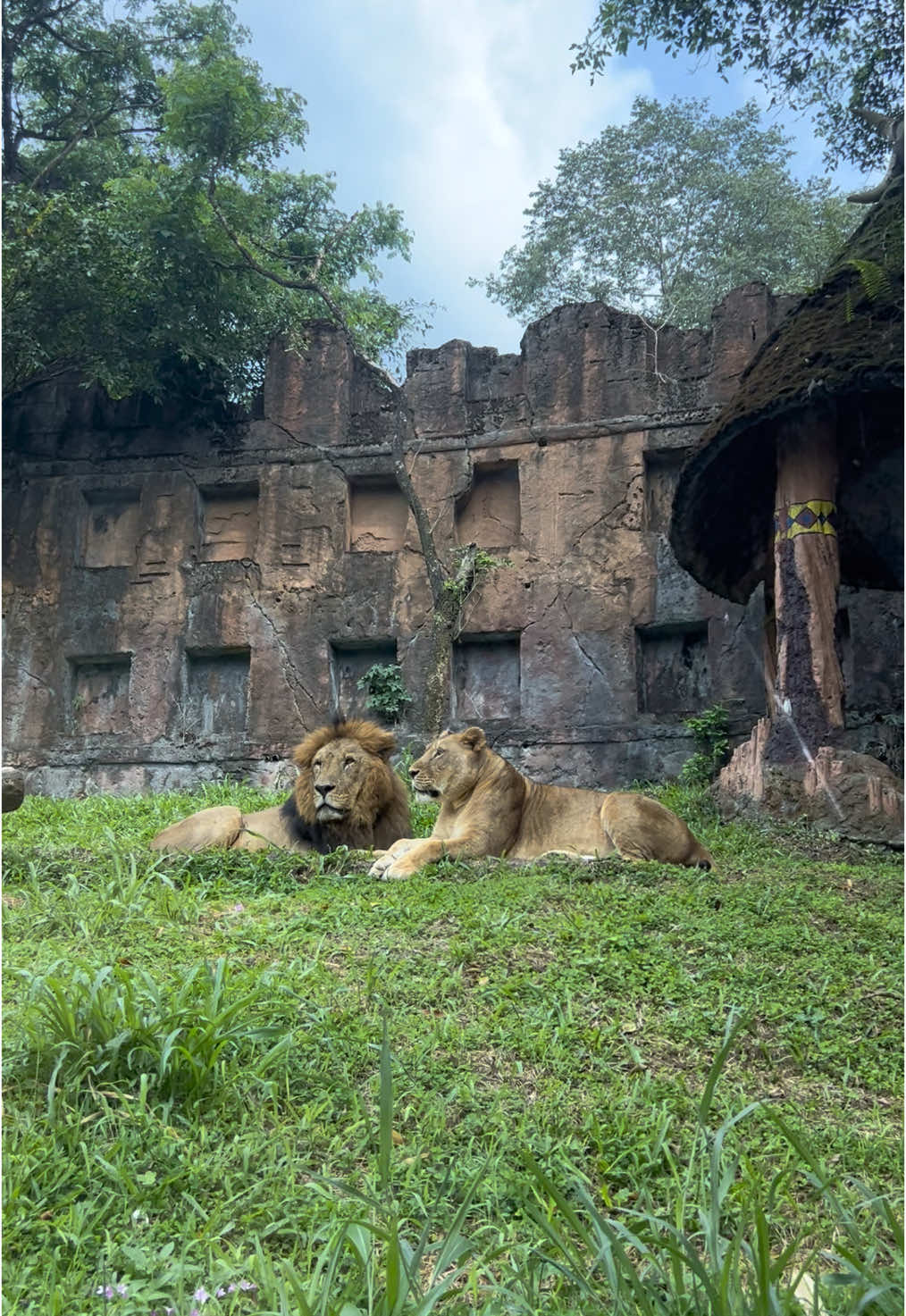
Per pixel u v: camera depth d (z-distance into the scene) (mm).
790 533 11422
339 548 17828
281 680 17500
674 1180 3600
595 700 16312
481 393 18016
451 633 16312
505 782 9062
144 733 17844
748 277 21953
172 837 9078
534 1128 3918
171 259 17797
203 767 17484
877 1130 4137
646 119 22781
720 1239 3266
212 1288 2992
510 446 17453
